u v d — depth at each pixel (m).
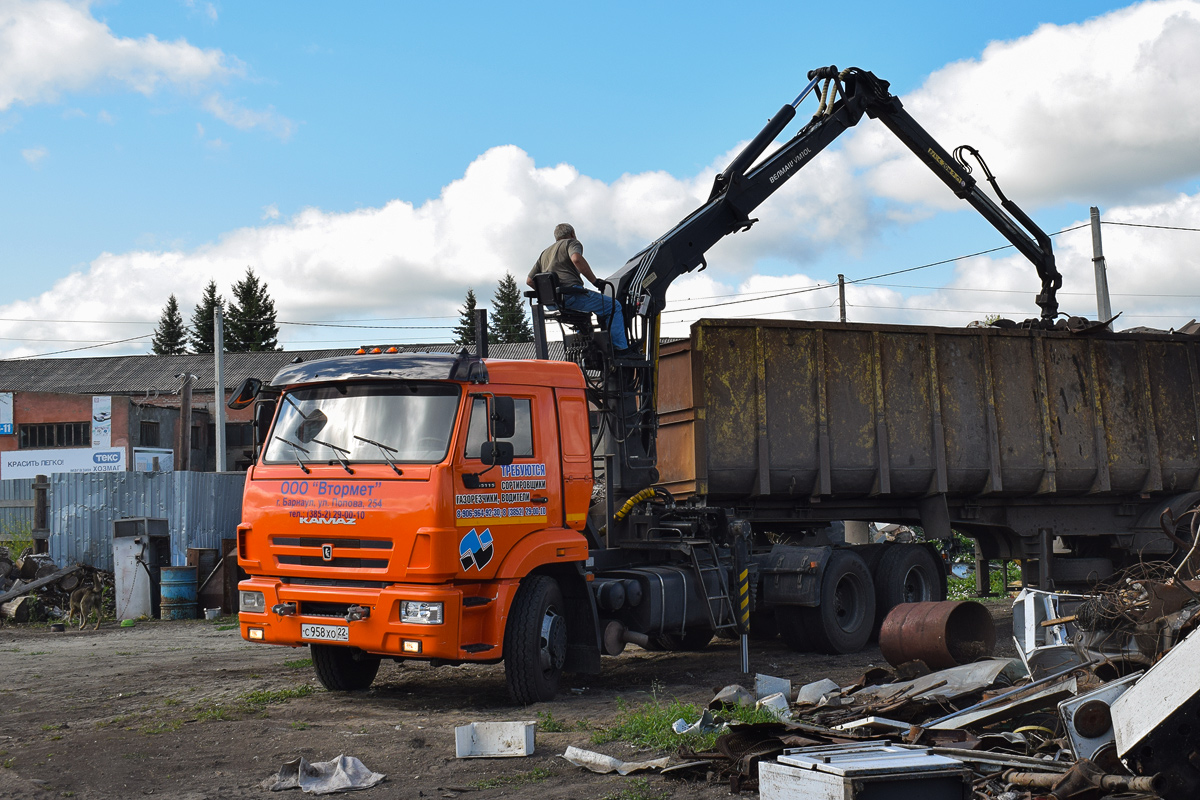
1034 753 5.98
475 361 8.34
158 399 52.78
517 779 6.20
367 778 6.19
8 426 45.38
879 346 12.59
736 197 12.37
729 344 11.77
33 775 6.37
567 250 10.78
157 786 6.13
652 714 7.44
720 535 11.09
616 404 11.06
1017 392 13.56
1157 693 4.66
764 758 5.99
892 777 4.48
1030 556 14.16
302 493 8.43
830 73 13.50
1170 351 14.67
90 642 13.91
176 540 18.67
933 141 14.30
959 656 9.51
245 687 9.61
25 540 20.91
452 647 7.91
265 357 57.44
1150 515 14.49
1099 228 28.06
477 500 8.21
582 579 9.16
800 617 11.76
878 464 12.42
